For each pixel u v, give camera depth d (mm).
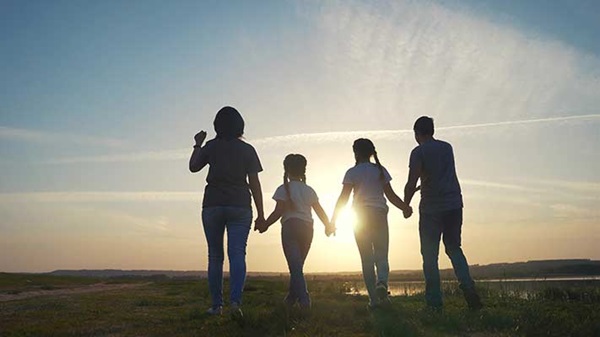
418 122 6910
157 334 5207
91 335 5293
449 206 6590
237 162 6320
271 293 11977
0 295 12852
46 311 7645
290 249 6918
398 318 5621
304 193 7023
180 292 12438
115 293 12367
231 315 5715
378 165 6988
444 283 10562
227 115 6449
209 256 6473
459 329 5254
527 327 5047
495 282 10578
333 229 7230
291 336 4867
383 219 6820
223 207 6250
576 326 4973
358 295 10359
